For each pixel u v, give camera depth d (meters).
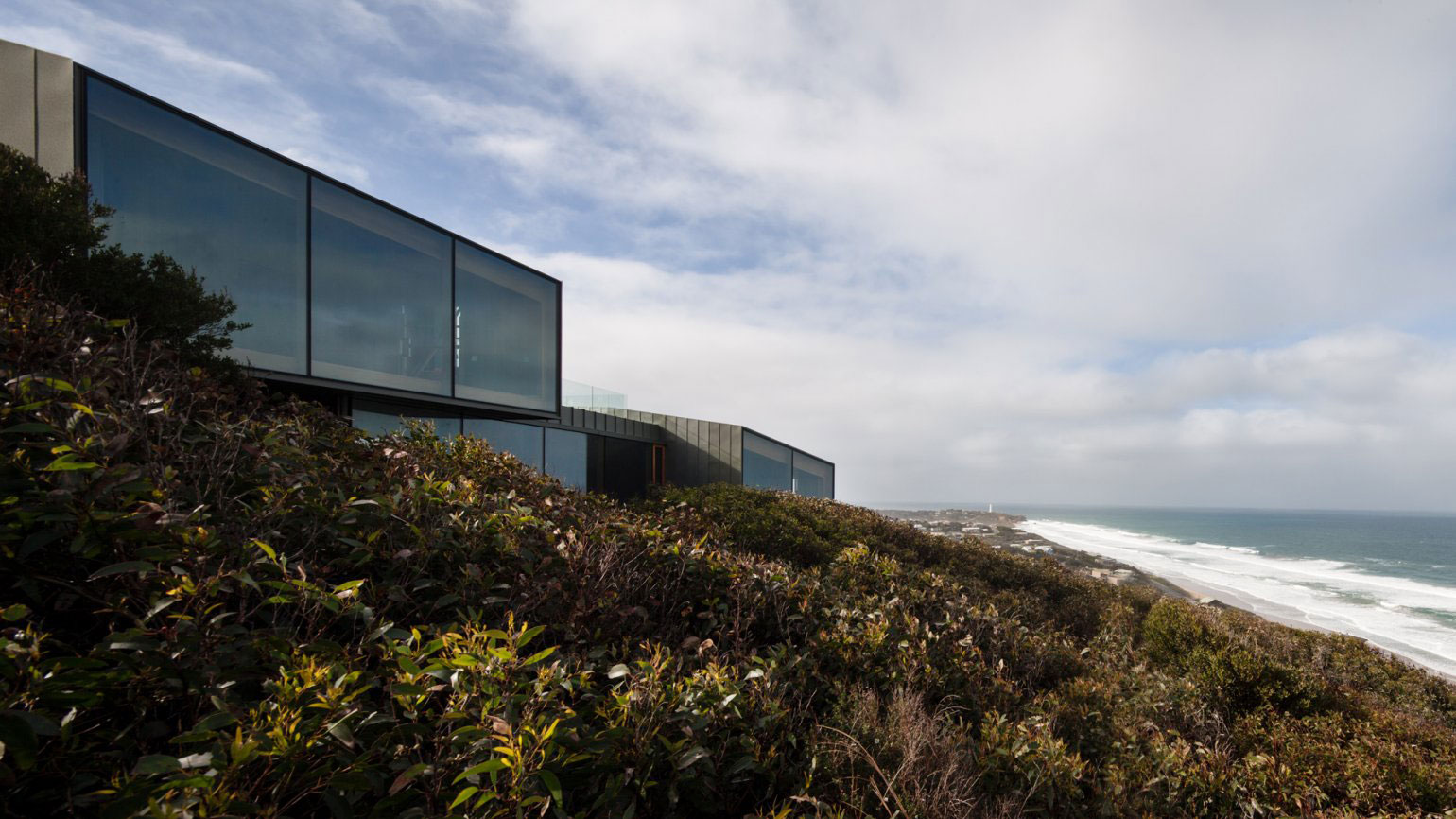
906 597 5.62
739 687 3.00
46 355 3.11
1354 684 7.80
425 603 2.91
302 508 3.01
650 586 4.00
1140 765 3.72
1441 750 4.73
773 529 8.69
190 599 2.00
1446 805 3.80
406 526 3.20
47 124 6.59
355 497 3.40
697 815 2.54
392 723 1.97
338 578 2.97
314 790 1.68
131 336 3.61
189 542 2.17
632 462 18.36
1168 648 6.77
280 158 8.52
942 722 3.69
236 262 7.96
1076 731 4.11
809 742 2.93
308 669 1.85
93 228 5.16
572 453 15.51
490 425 12.64
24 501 2.10
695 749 2.40
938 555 11.19
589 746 2.19
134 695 1.76
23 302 3.42
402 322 10.21
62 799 1.53
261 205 8.27
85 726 1.71
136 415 2.85
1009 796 3.12
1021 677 4.98
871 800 2.80
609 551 3.77
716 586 4.37
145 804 1.44
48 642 1.91
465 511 3.69
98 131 6.82
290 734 1.65
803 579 5.08
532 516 3.99
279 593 2.38
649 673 2.69
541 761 1.99
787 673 3.59
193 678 1.80
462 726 2.04
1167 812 3.47
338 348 9.16
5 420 2.45
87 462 2.19
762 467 21.86
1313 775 3.98
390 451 4.38
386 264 10.00
